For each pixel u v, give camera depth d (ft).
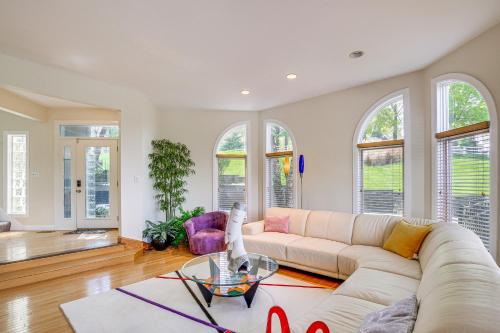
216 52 10.07
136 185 14.82
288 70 11.80
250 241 12.94
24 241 14.73
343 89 14.35
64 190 19.03
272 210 15.03
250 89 14.35
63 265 11.57
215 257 10.59
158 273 11.75
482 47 8.76
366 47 9.68
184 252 15.06
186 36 8.92
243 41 9.25
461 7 7.38
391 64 11.16
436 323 3.15
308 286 10.17
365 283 7.36
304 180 16.15
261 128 18.69
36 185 18.92
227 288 8.72
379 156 13.32
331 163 14.94
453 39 9.12
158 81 13.23
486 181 8.79
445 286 4.30
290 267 12.41
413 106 11.96
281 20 7.98
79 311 8.22
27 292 9.84
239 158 19.06
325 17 7.82
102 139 19.27
